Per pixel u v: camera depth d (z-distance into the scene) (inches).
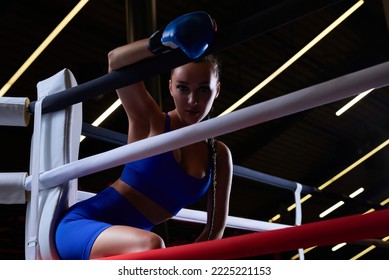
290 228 34.1
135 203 52.7
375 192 427.2
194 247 37.5
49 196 54.4
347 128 379.9
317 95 37.2
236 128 41.9
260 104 40.4
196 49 39.5
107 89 49.6
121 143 73.2
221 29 40.8
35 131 55.3
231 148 354.3
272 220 413.1
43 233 52.5
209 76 51.8
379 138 382.0
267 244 34.5
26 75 263.1
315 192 95.2
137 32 108.0
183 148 54.2
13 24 234.5
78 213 51.4
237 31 39.6
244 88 323.6
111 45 267.3
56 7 234.4
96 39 259.6
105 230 46.3
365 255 408.5
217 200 60.8
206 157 56.9
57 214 53.4
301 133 363.9
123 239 44.1
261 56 309.0
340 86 36.0
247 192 387.2
